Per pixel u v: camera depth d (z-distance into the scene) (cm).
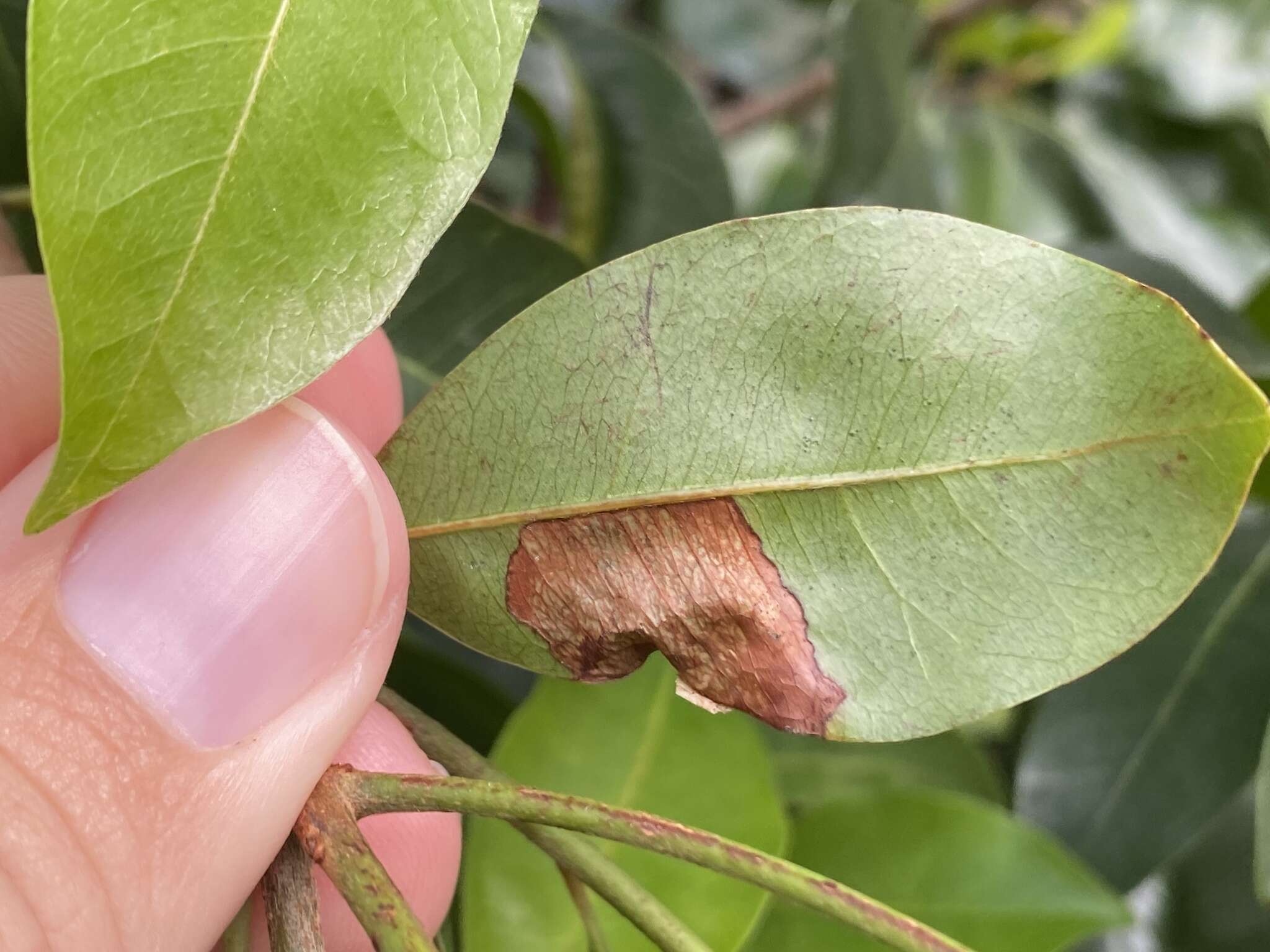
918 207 12
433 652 7
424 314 7
